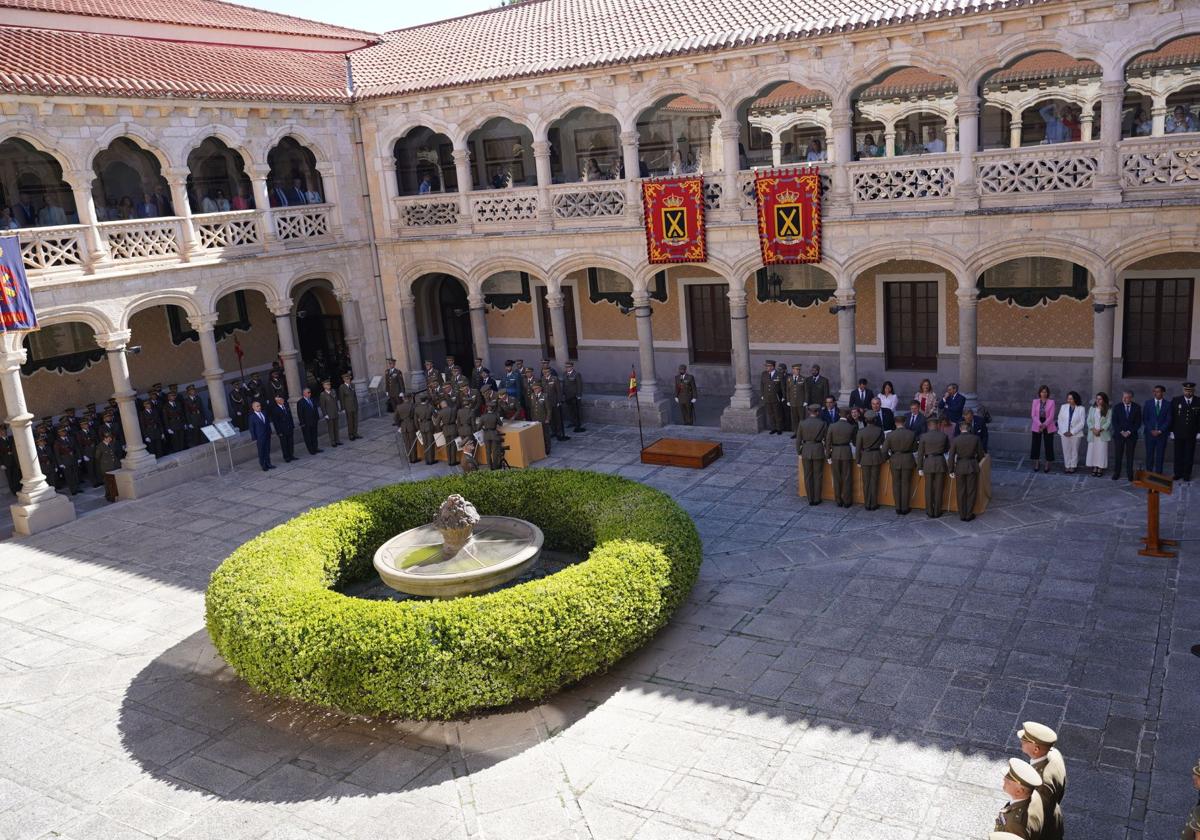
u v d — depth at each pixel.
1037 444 18.27
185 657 13.44
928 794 9.22
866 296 23.78
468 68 23.91
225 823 9.62
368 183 25.75
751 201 21.06
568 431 23.83
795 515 17.03
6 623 15.00
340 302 25.86
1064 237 18.05
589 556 13.22
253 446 23.55
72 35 21.88
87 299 19.80
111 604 15.50
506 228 24.22
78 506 20.70
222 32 25.56
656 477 19.78
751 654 12.21
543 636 11.01
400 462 22.56
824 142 25.25
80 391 24.30
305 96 23.67
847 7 19.39
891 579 14.09
